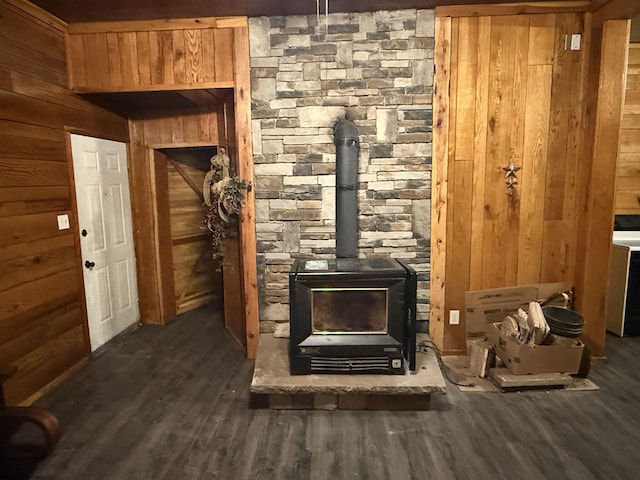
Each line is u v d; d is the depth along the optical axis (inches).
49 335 105.9
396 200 115.0
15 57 94.7
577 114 112.0
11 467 76.7
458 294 118.3
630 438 84.1
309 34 110.3
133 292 150.8
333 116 113.0
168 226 158.2
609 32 104.0
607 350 126.0
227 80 113.7
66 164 113.5
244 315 125.9
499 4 106.3
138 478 74.0
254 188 116.6
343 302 95.6
